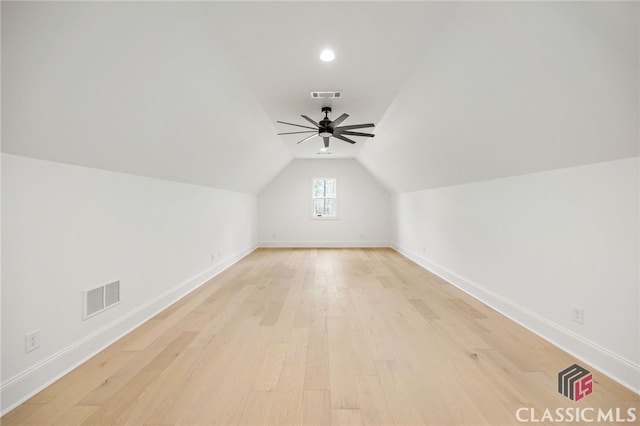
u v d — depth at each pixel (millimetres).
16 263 1790
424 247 5770
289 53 2635
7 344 1735
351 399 1811
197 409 1721
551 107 2025
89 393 1863
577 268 2289
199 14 2074
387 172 6688
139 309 2998
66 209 2146
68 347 2145
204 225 4719
